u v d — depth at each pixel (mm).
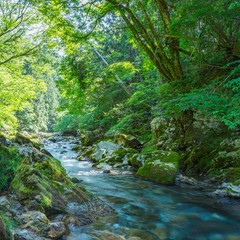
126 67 13680
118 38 18078
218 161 6816
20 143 8141
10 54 11625
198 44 7695
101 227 3543
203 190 5902
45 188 3684
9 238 2416
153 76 13672
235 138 7008
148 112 14516
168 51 9641
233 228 3871
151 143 10445
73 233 3188
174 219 4172
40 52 11383
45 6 8844
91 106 18891
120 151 9680
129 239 3188
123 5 8422
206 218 4238
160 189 6039
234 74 6445
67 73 14344
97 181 6730
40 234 2730
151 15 9656
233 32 7199
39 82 13531
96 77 15258
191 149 7930
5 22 10031
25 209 3268
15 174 4129
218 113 5984
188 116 8562
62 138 24359
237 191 5156
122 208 4586
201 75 8039
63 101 20000
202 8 5883
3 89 12711
